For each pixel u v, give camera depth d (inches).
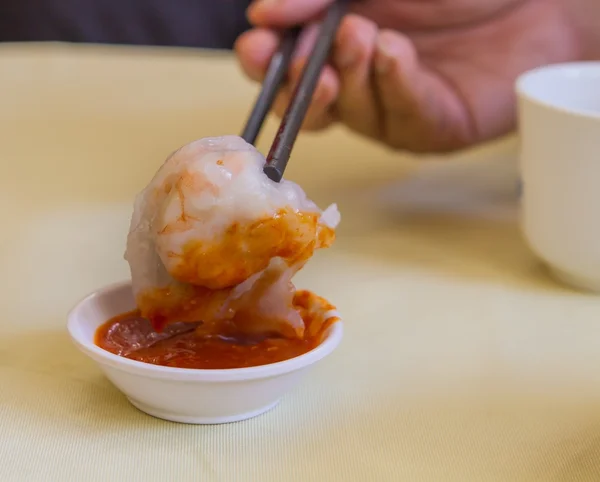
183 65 31.9
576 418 14.6
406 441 14.1
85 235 19.0
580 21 23.0
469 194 21.8
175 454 13.8
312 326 15.2
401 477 13.6
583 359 15.9
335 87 19.3
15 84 28.5
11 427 14.1
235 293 14.8
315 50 17.9
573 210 17.2
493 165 23.6
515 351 16.0
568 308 17.3
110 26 40.8
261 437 14.1
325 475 13.6
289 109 16.0
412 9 22.6
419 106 20.3
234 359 14.7
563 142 17.0
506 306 17.3
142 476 13.4
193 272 14.3
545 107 17.1
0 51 32.2
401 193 21.6
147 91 28.6
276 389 14.2
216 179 14.2
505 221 20.6
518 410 14.7
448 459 13.9
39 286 17.3
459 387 15.2
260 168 14.5
